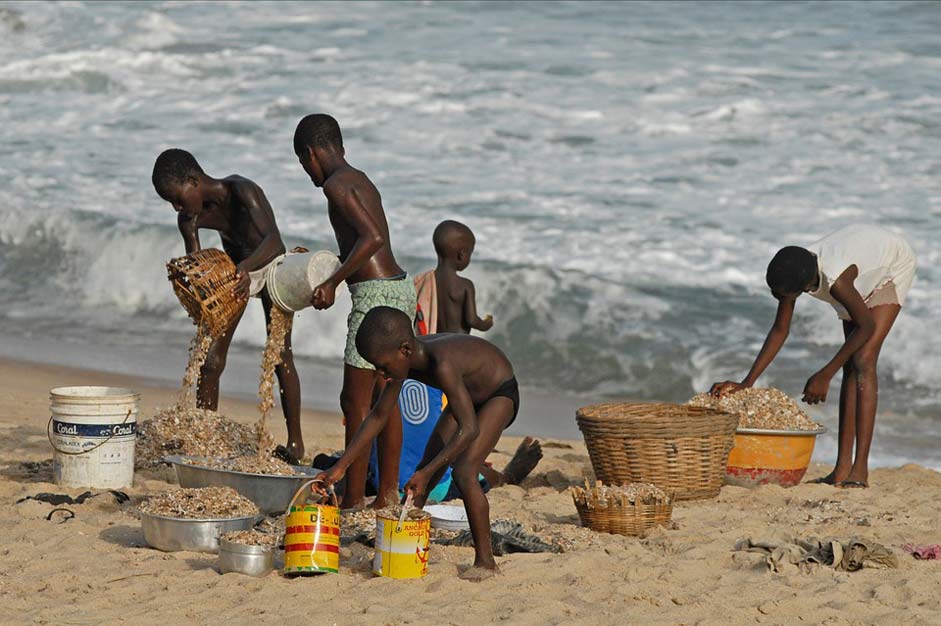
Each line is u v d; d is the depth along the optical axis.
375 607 13.25
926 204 44.06
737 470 21.11
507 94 57.31
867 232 21.62
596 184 46.88
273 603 13.36
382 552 14.38
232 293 18.08
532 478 22.19
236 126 54.53
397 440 17.78
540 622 13.07
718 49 63.41
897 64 60.09
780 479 21.08
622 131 53.03
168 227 41.44
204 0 72.62
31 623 12.59
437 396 19.33
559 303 36.28
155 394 29.62
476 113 55.28
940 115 53.19
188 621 12.75
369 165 49.06
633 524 17.27
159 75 61.41
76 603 13.31
